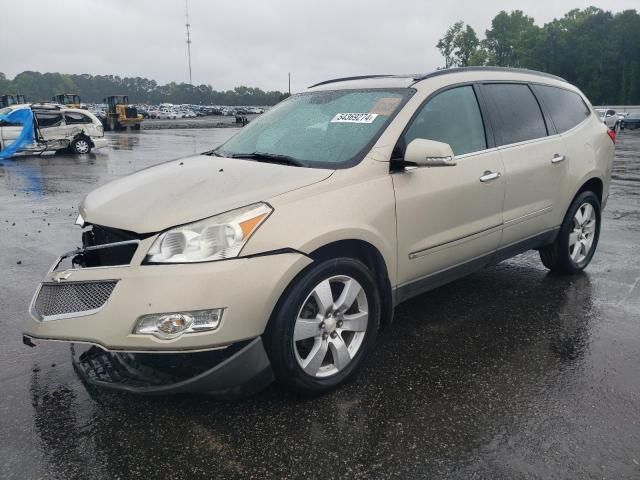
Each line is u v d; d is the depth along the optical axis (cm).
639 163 1662
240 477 246
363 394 312
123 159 1741
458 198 373
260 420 288
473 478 245
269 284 273
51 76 17988
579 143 492
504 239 423
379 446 266
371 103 375
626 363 349
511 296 466
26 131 1759
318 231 290
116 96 4166
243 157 372
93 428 282
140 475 248
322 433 277
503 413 293
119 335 262
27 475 248
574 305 446
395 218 332
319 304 298
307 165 333
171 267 264
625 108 5059
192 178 328
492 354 361
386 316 351
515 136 432
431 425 283
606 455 259
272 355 285
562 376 332
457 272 394
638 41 8350
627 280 508
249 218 277
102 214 302
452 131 383
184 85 18188
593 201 516
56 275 290
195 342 263
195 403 303
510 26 11200
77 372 304
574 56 8956
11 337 391
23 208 893
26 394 314
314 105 407
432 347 371
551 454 260
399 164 338
